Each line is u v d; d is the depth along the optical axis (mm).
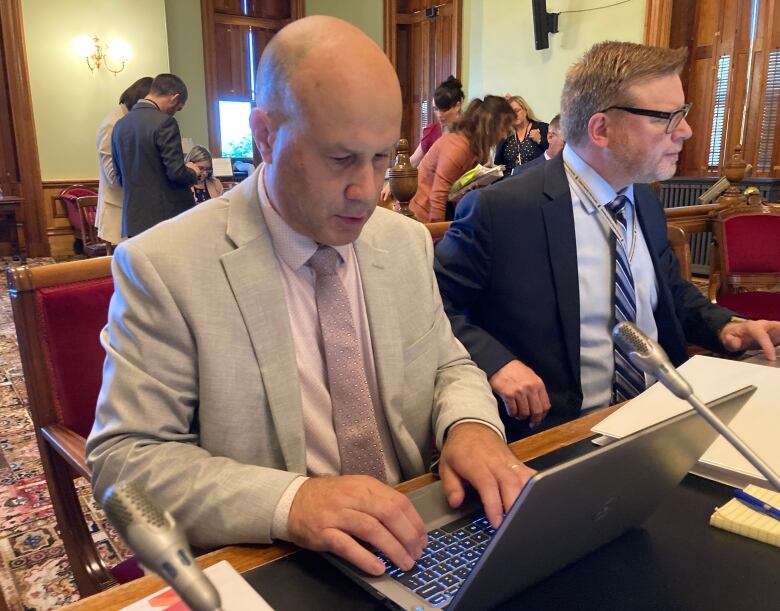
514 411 1201
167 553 342
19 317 1160
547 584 633
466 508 769
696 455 691
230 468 768
